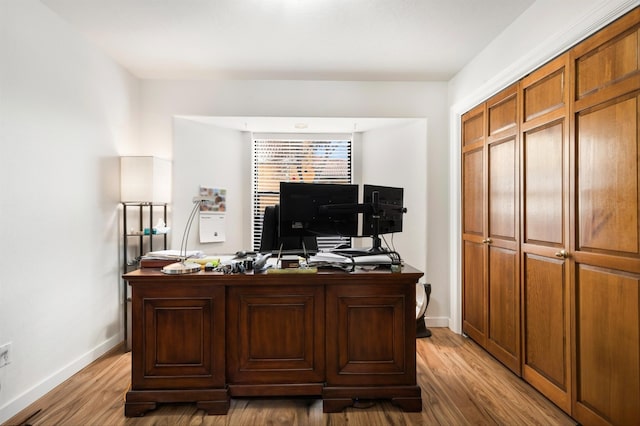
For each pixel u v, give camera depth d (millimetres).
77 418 2068
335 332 2170
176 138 3729
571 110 2033
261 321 2170
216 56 3164
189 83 3695
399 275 2145
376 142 4340
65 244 2568
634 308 1648
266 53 3109
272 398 2301
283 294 2174
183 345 2127
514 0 2336
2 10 2062
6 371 2072
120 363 2842
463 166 3527
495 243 2900
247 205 4387
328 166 4520
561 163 2129
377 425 2012
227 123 3992
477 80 3143
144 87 3668
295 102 3732
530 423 2016
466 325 3459
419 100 3760
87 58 2832
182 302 2125
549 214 2238
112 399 2283
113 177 3182
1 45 2055
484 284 3080
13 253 2131
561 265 2125
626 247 1685
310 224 2318
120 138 3309
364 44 2949
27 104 2240
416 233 3930
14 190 2143
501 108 2824
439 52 3098
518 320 2576
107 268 3078
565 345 2094
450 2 2363
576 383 2002
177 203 3734
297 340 2178
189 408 2180
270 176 4500
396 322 2182
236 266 2193
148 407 2092
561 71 2137
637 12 1627
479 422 2033
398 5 2393
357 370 2172
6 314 2080
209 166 4059
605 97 1798
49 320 2410
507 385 2467
